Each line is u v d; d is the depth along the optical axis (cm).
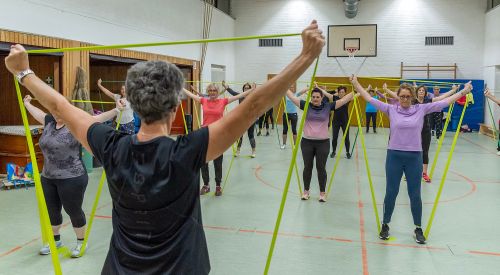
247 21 1666
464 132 1485
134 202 124
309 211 536
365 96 446
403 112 419
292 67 123
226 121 124
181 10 1180
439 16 1532
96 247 409
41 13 678
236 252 400
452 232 459
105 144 134
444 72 1540
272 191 640
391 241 431
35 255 388
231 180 716
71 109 146
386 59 1577
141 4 977
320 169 574
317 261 380
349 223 489
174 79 127
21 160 684
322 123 565
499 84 1359
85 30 786
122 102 339
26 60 148
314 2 1612
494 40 1393
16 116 797
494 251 405
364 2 1579
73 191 365
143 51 991
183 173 123
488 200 591
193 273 127
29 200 573
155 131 130
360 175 755
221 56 1524
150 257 123
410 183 421
